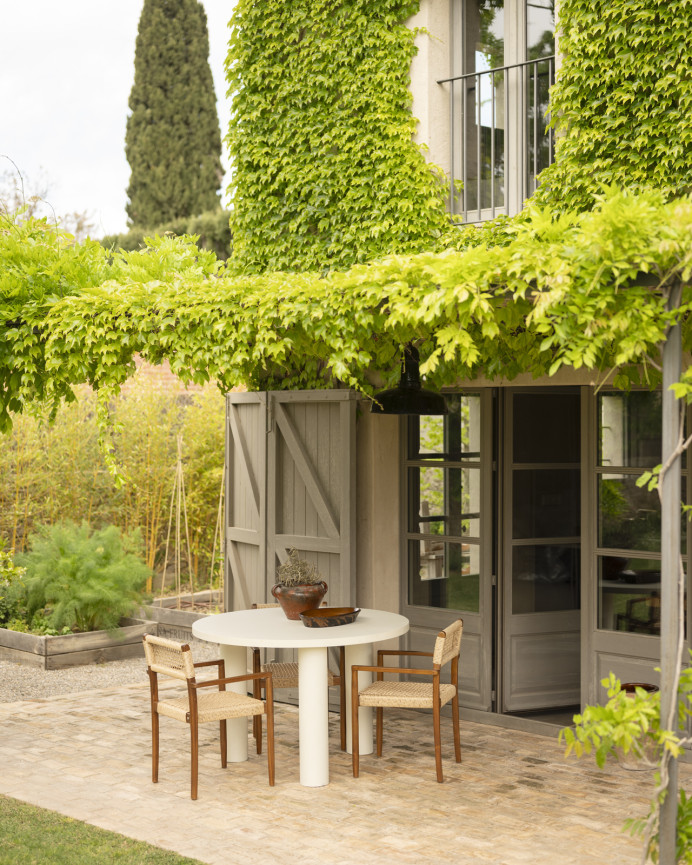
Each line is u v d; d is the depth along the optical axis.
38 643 8.95
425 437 7.30
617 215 3.80
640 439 6.31
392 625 5.91
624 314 3.85
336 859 4.53
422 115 7.16
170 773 5.84
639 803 5.27
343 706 6.27
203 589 11.89
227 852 4.61
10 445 10.72
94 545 9.55
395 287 4.55
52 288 5.99
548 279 3.95
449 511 7.20
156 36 25.16
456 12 7.26
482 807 5.21
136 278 6.09
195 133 25.36
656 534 6.24
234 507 8.09
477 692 7.07
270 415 7.55
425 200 7.11
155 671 5.66
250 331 5.36
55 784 5.64
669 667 3.80
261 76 7.79
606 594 6.45
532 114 7.03
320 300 5.02
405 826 4.94
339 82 7.41
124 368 5.75
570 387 7.06
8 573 9.45
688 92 5.77
